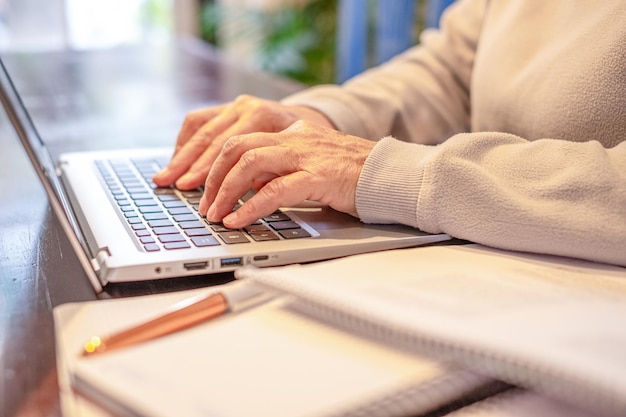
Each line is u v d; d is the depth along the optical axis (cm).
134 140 94
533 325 33
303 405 29
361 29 199
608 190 50
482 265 46
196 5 326
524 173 54
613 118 64
